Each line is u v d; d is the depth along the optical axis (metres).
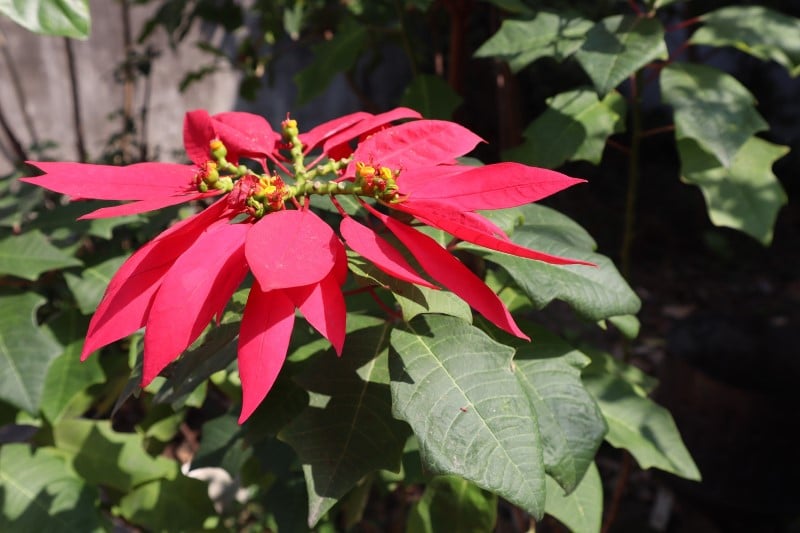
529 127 0.77
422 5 0.83
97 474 0.78
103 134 2.15
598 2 1.60
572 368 0.54
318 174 0.47
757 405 1.24
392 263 0.38
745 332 1.45
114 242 0.85
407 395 0.43
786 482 1.25
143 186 0.43
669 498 1.41
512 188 0.41
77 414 0.81
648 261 2.51
